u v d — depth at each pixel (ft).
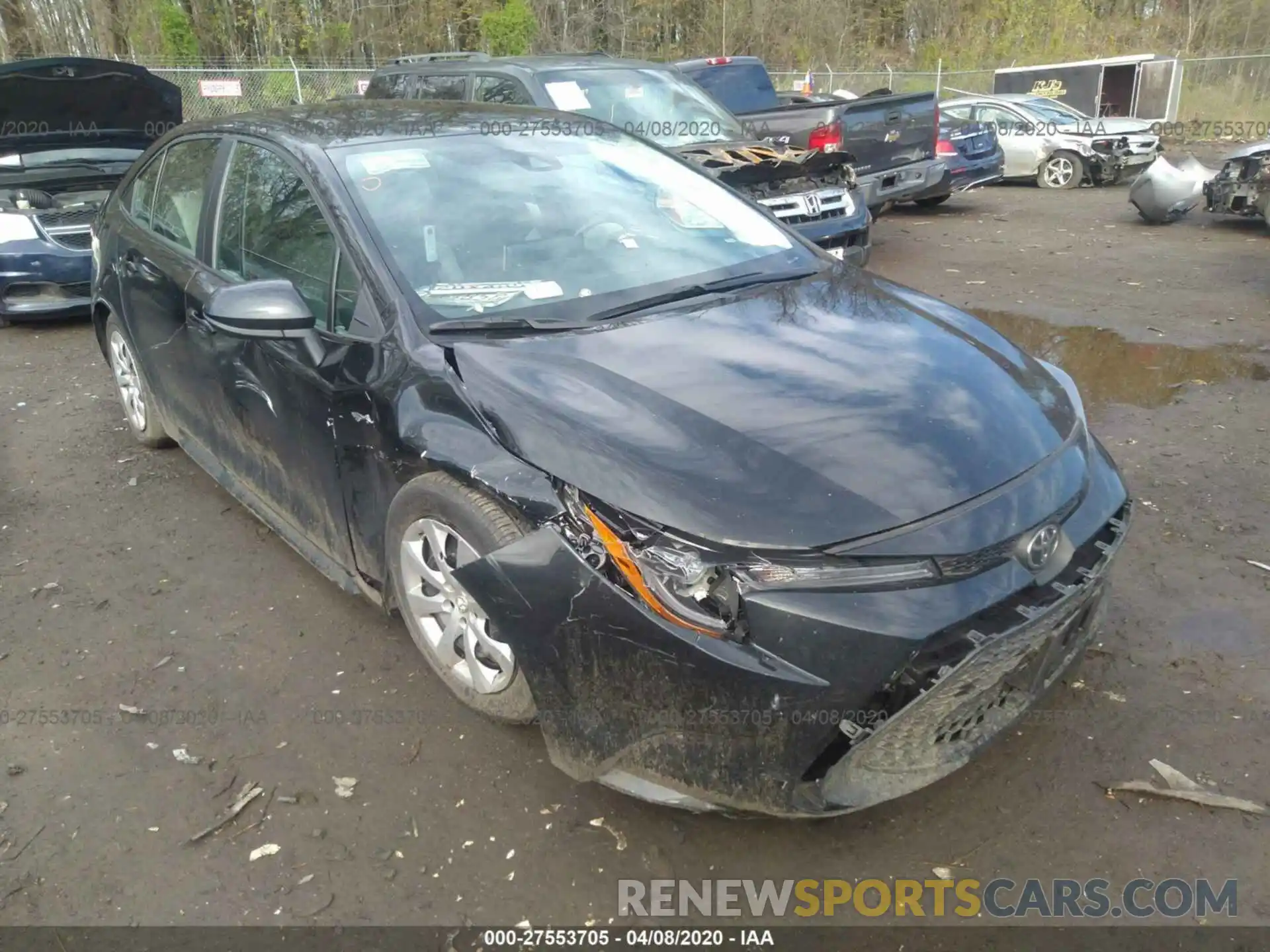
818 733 7.17
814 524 7.29
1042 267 30.81
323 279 10.74
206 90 55.93
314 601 12.30
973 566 7.50
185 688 10.69
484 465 8.46
